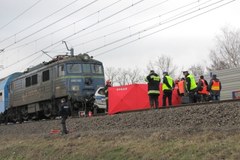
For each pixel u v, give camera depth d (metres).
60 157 17.34
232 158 11.22
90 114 26.41
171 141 14.20
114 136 17.45
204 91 23.75
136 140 15.74
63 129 21.67
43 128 25.89
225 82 29.95
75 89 28.61
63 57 31.27
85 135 19.41
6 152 21.67
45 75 31.34
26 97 34.69
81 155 16.42
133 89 22.86
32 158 19.08
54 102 29.98
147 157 13.45
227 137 12.86
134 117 19.89
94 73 29.58
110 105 23.23
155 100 21.00
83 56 29.52
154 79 20.88
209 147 12.33
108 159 14.91
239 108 15.99
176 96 24.30
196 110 17.36
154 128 17.34
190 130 14.61
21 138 24.34
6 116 39.62
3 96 40.00
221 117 16.12
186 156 12.38
